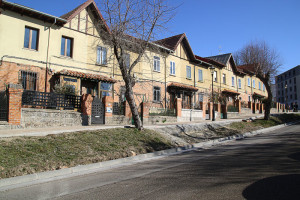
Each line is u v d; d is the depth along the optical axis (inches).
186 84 1059.3
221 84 1318.9
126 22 457.1
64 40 684.1
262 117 1015.0
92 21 737.0
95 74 716.7
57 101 486.9
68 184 219.5
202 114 880.3
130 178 233.6
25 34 611.8
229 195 170.1
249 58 1018.1
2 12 571.5
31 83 606.9
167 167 278.7
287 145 393.4
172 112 746.8
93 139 378.3
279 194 167.8
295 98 2930.6
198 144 477.7
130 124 594.2
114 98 762.2
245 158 303.0
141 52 483.8
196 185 197.2
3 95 424.5
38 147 306.5
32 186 215.6
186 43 1062.4
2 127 394.6
